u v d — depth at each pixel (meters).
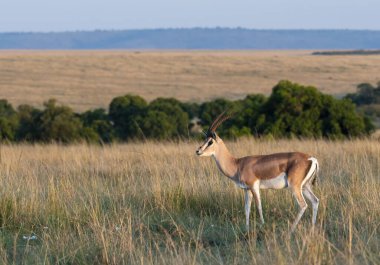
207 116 82.50
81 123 73.31
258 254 18.77
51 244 21.27
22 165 36.44
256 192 24.34
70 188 27.72
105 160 39.41
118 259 19.56
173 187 27.20
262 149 40.88
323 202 24.41
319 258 17.98
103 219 23.45
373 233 20.89
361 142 43.56
